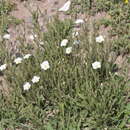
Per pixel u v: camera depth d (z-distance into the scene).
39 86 1.03
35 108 1.01
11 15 1.43
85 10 1.37
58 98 1.03
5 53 1.20
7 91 1.11
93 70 1.04
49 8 1.45
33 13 1.34
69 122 0.95
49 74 1.05
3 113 1.02
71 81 1.03
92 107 0.96
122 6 1.31
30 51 1.18
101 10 1.35
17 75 1.08
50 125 0.96
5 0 1.50
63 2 1.46
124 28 1.24
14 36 1.34
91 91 0.96
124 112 0.96
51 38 1.20
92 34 1.17
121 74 1.05
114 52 1.17
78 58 1.08
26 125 0.99
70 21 1.31
